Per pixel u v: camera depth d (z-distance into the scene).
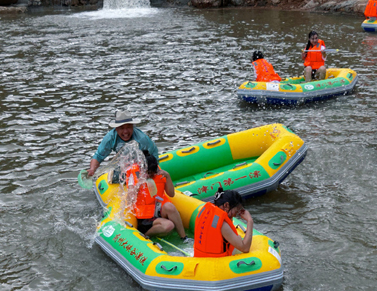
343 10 19.42
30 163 6.80
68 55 13.56
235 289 3.70
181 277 3.78
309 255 4.52
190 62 12.52
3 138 7.70
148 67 12.12
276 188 5.86
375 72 10.97
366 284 4.07
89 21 19.53
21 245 4.82
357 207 5.35
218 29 17.02
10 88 10.48
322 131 7.60
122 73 11.62
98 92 10.15
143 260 4.05
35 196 5.86
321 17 18.81
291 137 5.90
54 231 5.07
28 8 23.33
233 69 11.72
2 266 4.48
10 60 13.04
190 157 6.04
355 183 5.92
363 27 15.66
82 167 6.67
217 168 6.22
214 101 9.41
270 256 3.91
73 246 4.79
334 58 12.39
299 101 8.87
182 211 4.91
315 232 4.90
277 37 15.29
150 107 9.13
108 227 4.60
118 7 23.33
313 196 5.66
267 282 3.79
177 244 4.66
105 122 8.39
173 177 5.96
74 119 8.55
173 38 15.66
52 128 8.12
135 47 14.46
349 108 8.62
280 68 11.61
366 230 4.89
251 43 14.55
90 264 4.46
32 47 14.62
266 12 20.66
